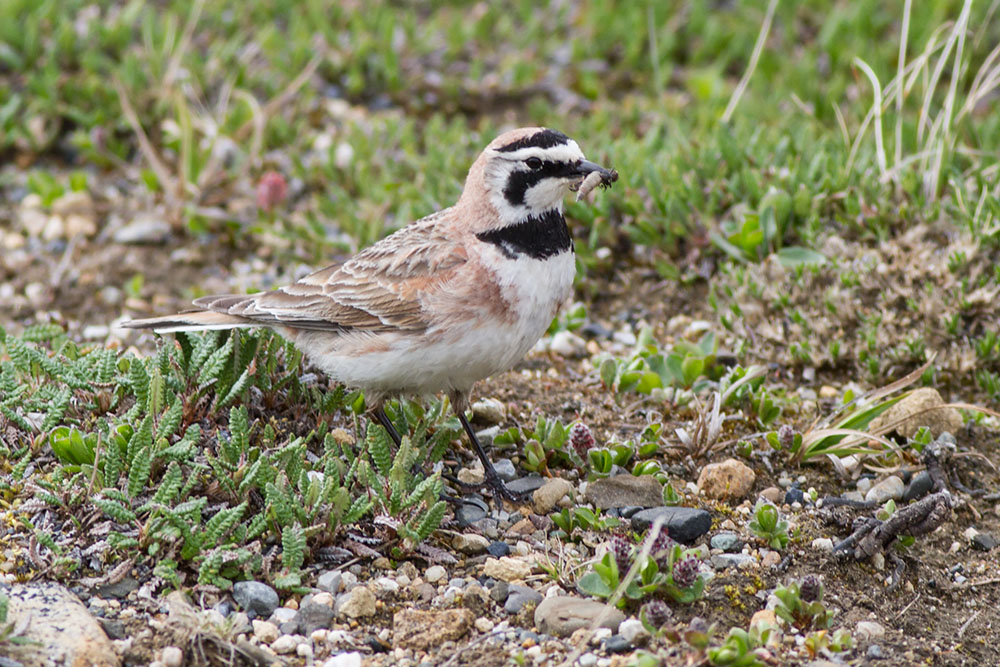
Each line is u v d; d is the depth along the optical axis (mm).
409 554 8930
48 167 16141
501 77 17750
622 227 13484
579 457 10016
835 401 11570
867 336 11797
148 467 8742
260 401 10172
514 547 9305
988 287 11984
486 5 19547
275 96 16938
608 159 14352
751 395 11023
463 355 9438
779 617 8391
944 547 9578
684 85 17969
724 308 12758
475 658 7996
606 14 18609
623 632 8094
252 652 7891
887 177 13281
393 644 8148
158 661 7750
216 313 9938
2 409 9422
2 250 14531
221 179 15156
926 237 12727
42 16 17672
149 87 16531
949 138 13758
